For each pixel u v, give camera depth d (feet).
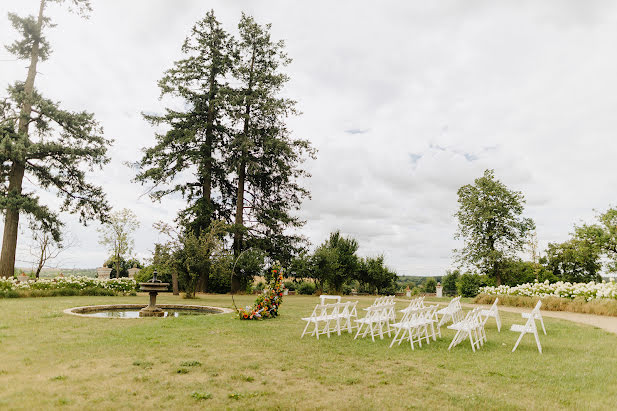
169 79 91.45
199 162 88.12
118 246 114.42
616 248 93.15
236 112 91.97
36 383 15.34
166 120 90.12
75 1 75.41
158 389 15.08
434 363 20.65
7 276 65.10
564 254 105.81
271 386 16.01
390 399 14.66
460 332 26.25
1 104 71.15
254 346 23.91
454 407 13.92
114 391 14.66
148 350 21.79
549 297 58.54
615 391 16.10
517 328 24.31
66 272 96.94
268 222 93.50
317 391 15.52
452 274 147.84
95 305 45.27
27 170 73.10
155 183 88.53
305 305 56.34
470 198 101.04
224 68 95.14
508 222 97.14
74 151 71.97
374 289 98.63
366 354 22.50
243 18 98.68
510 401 14.65
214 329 30.14
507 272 96.94
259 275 89.20
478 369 19.44
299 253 93.71
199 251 65.10
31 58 73.92
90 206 80.53
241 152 91.66
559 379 17.80
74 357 19.67
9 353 20.08
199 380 16.44
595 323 40.19
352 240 96.58
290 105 96.53
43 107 70.23
